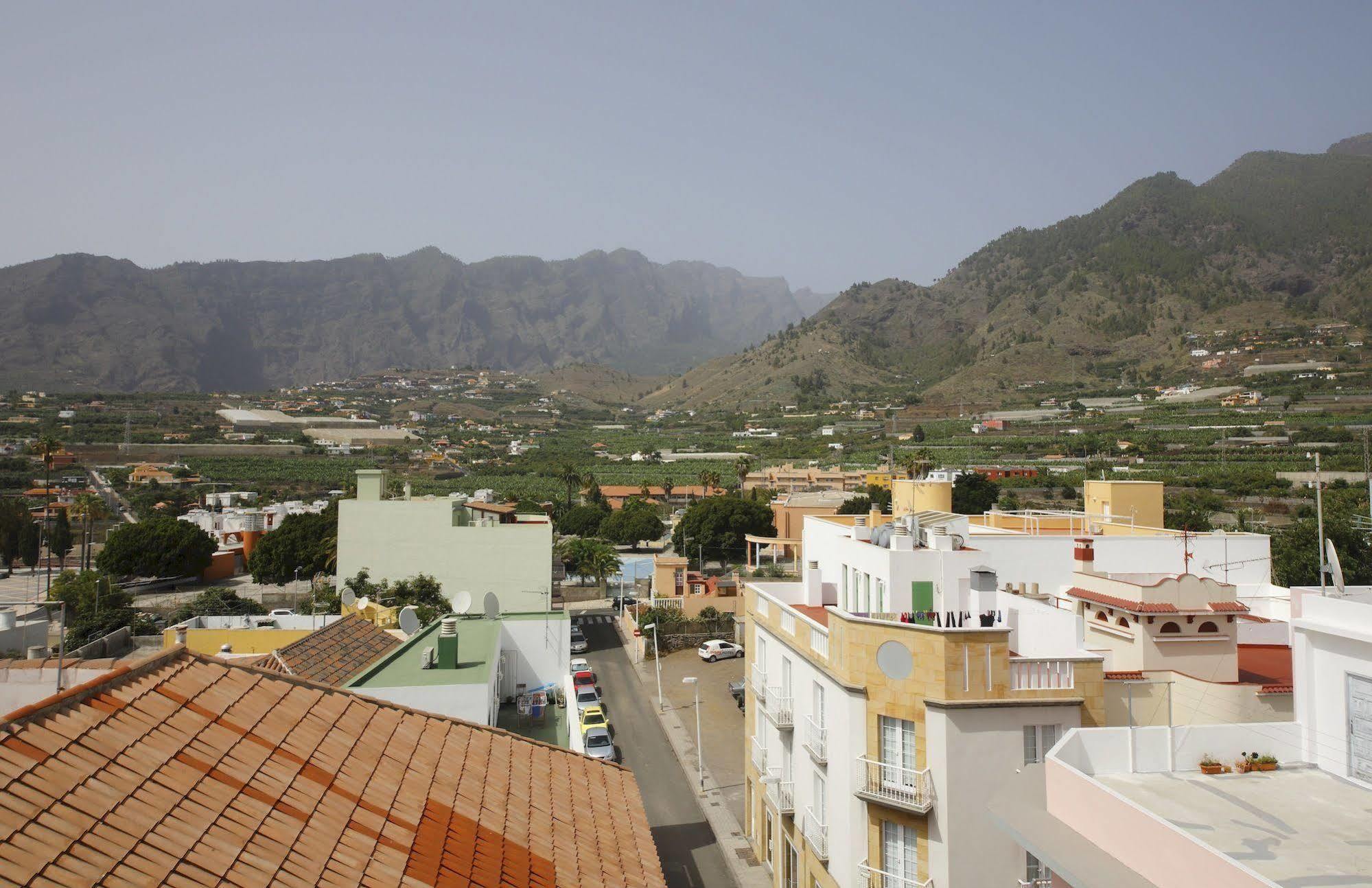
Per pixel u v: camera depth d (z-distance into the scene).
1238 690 20.44
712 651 65.69
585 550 98.25
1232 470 133.25
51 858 8.73
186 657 13.63
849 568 31.36
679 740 47.34
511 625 39.84
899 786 20.59
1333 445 154.38
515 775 16.08
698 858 32.31
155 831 9.84
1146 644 22.25
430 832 12.66
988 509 112.69
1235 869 11.61
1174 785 15.52
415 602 55.47
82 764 10.18
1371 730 15.02
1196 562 32.31
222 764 11.60
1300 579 61.12
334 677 27.72
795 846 26.42
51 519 122.56
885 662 21.09
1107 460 165.50
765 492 146.00
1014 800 16.66
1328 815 14.19
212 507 153.00
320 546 84.06
